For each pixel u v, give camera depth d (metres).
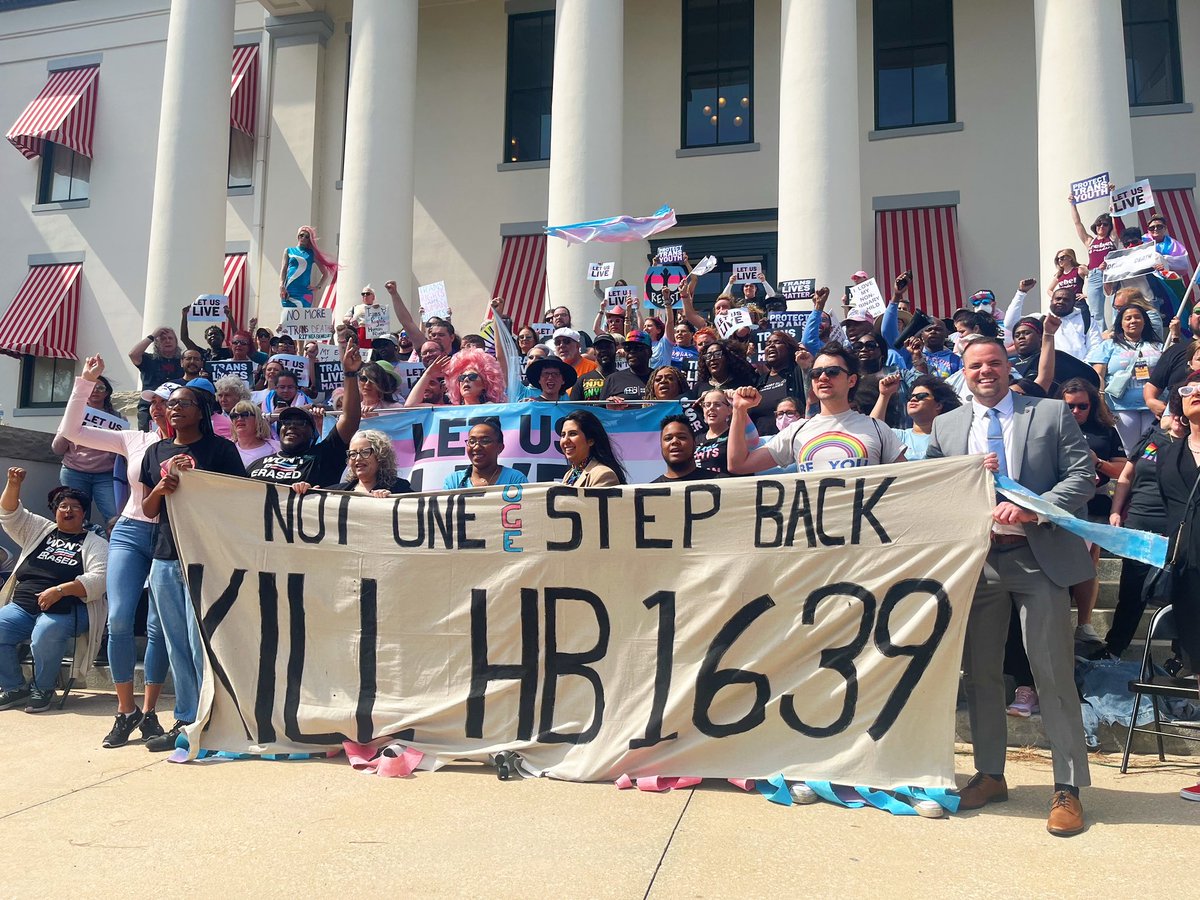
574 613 4.53
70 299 17.36
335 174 16.72
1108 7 10.84
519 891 3.04
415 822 3.70
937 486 4.14
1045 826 3.67
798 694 4.14
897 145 14.73
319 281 11.49
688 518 4.46
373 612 4.77
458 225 16.23
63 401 17.36
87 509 6.55
